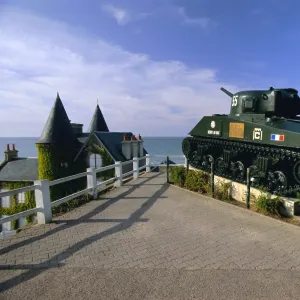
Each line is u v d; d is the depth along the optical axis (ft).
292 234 19.56
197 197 30.55
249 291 12.57
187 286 12.96
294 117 31.24
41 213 21.79
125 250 16.83
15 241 18.20
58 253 16.38
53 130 71.72
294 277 13.78
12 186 74.79
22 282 13.32
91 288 12.82
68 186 72.02
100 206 26.96
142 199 29.78
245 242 18.15
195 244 17.79
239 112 31.68
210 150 35.78
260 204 24.53
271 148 26.00
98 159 69.10
